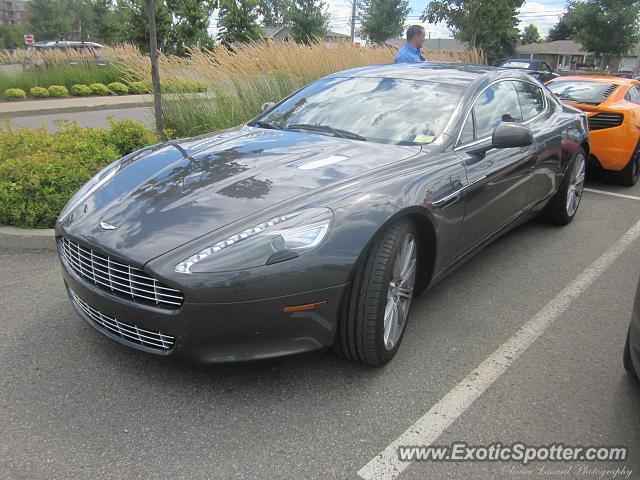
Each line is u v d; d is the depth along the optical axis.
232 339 2.40
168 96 8.55
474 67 4.42
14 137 5.77
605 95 6.99
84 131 6.38
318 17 32.34
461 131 3.55
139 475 2.17
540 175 4.49
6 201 4.54
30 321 3.32
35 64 19.02
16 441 2.33
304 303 2.43
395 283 2.84
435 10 21.95
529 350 3.17
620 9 33.12
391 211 2.67
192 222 2.51
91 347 3.05
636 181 7.42
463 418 2.57
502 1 20.77
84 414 2.51
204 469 2.21
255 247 2.38
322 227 2.49
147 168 3.16
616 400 2.73
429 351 3.12
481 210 3.58
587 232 5.31
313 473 2.21
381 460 2.29
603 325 3.49
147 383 2.75
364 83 4.12
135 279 2.43
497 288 3.99
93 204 2.86
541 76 22.22
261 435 2.41
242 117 8.55
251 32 21.75
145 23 18.44
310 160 3.09
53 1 62.38
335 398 2.67
